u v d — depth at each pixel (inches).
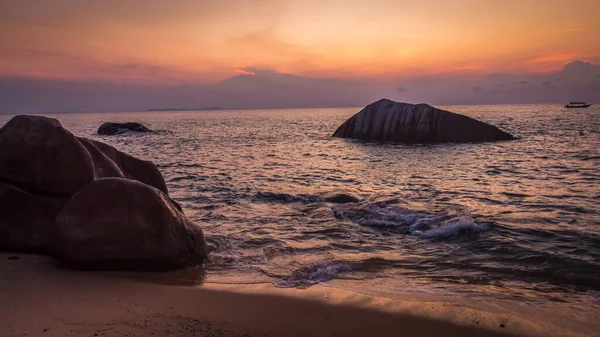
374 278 286.4
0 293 234.1
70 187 316.8
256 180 695.1
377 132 1346.0
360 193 559.2
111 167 350.0
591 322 223.0
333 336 204.5
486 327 216.2
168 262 291.1
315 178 711.7
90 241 279.1
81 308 222.7
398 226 405.7
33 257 296.7
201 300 244.2
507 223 410.9
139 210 285.9
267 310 232.7
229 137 1819.6
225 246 353.4
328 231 394.6
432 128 1250.0
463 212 442.0
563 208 472.1
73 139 323.6
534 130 1715.1
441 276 290.2
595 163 814.5
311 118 4864.7
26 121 325.4
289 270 300.8
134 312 221.9
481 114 4040.4
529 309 238.2
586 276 286.4
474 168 788.6
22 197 314.0
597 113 3649.1
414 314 230.1
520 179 669.3
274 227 410.9
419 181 665.6
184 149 1284.4
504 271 298.5
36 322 202.2
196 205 513.0
